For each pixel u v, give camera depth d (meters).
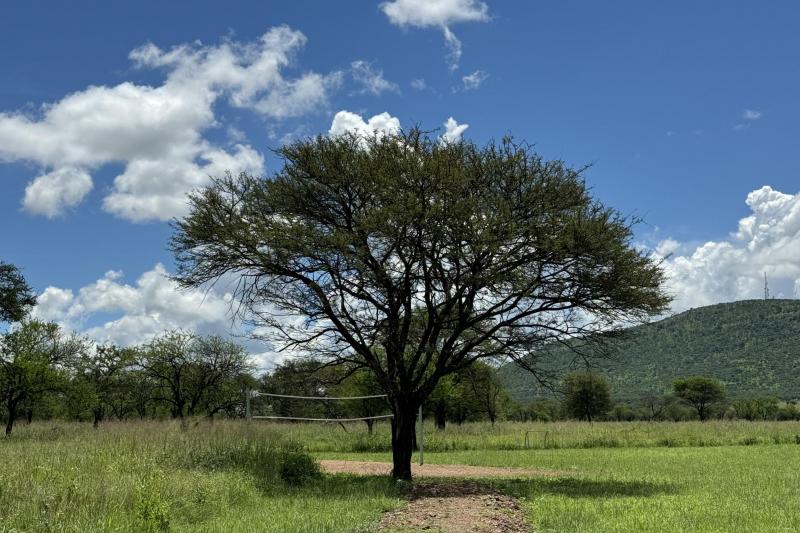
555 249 16.97
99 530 9.23
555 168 18.25
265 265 17.81
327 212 18.59
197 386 50.09
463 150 18.39
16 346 39.28
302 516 11.52
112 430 23.89
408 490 16.55
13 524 9.20
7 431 34.50
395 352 18.62
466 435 40.09
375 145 18.31
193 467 17.02
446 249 17.84
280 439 22.52
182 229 18.09
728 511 13.01
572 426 46.22
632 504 14.04
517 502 14.84
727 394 104.31
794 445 36.09
